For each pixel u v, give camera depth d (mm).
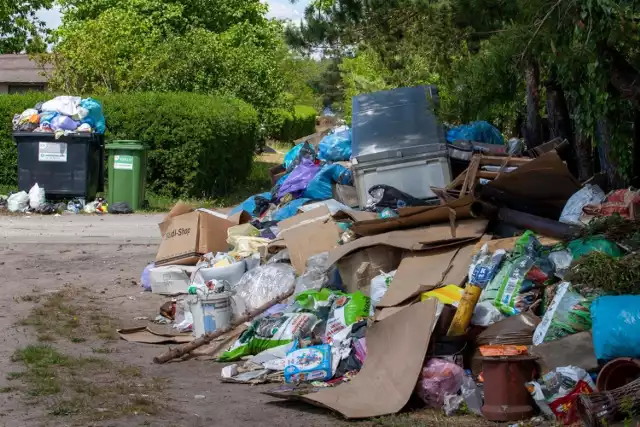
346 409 5945
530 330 6289
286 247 9562
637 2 6871
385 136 11312
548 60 7727
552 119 11078
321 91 52938
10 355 7438
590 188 8023
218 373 7258
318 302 7781
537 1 7188
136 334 8562
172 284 10523
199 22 43281
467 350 6465
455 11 8914
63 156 19328
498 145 11117
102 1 42469
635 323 5453
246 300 8758
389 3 10078
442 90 10672
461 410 5977
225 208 21156
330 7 10625
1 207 19234
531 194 8375
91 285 11094
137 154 19500
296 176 12023
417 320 6402
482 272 6980
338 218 9609
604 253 6363
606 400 5223
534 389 5703
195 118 21672
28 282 11211
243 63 30594
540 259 6980
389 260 8195
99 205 19422
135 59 28344
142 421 5738
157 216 18953
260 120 31281
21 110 22203
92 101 19625
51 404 6008
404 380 6141
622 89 7648
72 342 8133
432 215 8156
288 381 6836
